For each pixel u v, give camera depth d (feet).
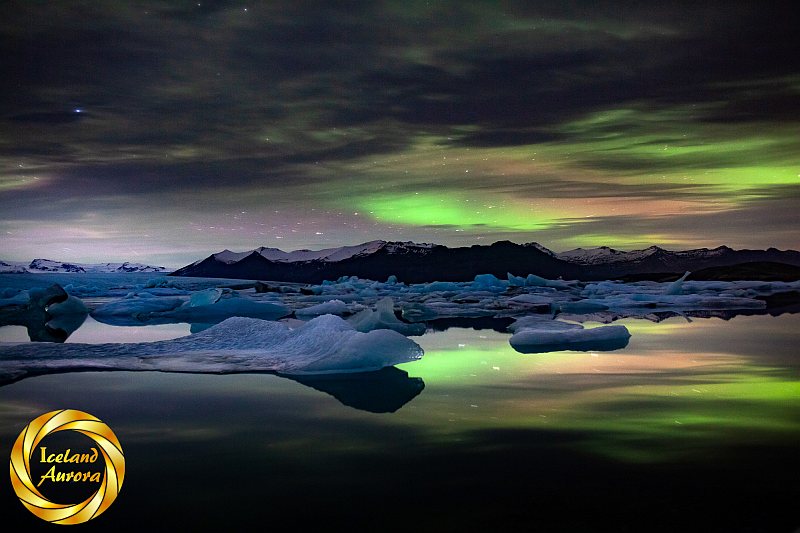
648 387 15.15
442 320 37.37
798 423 11.57
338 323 22.65
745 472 8.81
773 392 14.51
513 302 54.75
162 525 7.28
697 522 7.20
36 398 14.08
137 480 8.70
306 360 19.13
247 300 45.47
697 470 8.91
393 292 81.92
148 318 41.81
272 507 7.74
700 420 11.81
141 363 18.90
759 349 21.86
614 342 24.06
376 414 12.45
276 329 23.88
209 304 44.42
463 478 8.68
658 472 8.85
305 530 7.11
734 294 62.85
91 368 18.03
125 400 13.89
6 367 18.13
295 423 11.76
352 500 7.93
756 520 7.24
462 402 13.55
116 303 48.16
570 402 13.48
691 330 29.01
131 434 11.04
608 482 8.46
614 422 11.70
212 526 7.23
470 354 21.13
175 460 9.55
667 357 20.02
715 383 15.62
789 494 8.01
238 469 9.12
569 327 30.25
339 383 15.92
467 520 7.32
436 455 9.72
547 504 7.74
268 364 18.66
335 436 10.83
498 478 8.66
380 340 18.99
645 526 7.11
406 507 7.70
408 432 11.08
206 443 10.45
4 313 45.19
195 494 8.17
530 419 11.96
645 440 10.47
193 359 19.49
